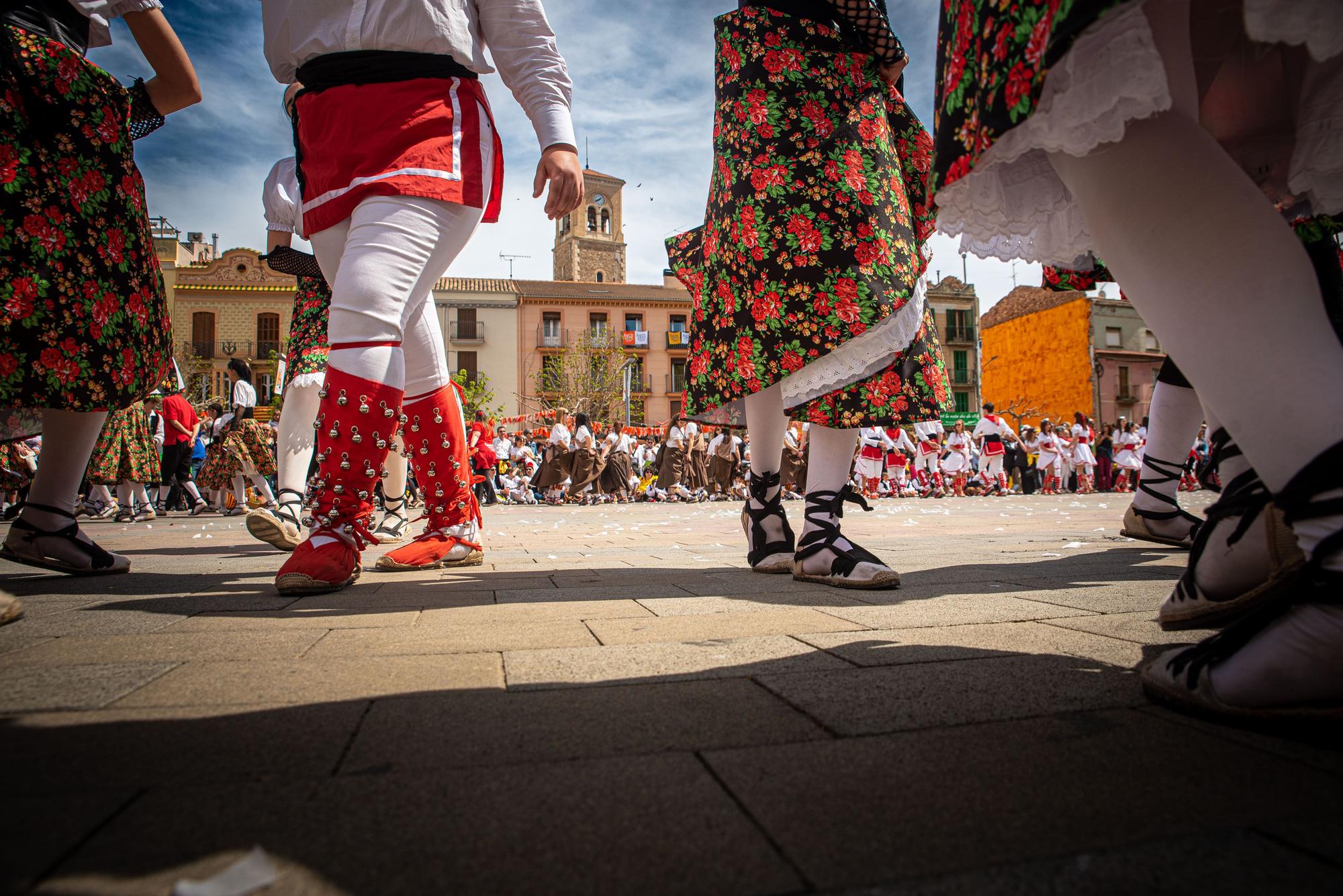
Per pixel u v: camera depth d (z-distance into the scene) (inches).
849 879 25.0
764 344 92.9
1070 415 1621.6
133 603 78.1
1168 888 24.2
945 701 44.2
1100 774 33.5
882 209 92.0
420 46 83.7
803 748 36.9
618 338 1780.3
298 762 34.9
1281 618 38.1
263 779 32.9
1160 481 124.8
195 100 89.9
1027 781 32.8
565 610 74.8
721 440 584.7
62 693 45.4
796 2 94.3
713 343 98.3
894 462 610.9
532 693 46.1
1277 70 54.9
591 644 59.7
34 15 73.5
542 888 24.4
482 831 28.3
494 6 89.8
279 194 129.0
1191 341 38.2
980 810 30.0
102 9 79.6
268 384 1443.2
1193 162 38.7
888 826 28.7
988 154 42.3
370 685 47.9
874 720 40.9
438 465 114.2
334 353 84.8
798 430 551.8
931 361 96.4
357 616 71.2
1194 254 37.9
